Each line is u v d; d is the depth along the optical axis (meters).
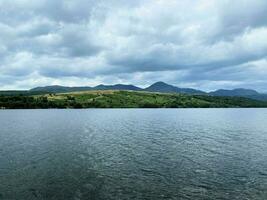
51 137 85.38
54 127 117.81
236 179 41.34
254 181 40.44
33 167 47.47
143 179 41.22
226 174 43.97
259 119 175.12
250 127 121.56
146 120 162.00
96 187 37.47
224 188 37.47
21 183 38.75
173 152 61.50
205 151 62.75
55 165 48.97
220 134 95.06
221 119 173.50
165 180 40.81
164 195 34.81
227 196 34.59
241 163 51.06
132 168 47.44
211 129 112.31
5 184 38.22
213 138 84.69
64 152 60.81
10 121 149.25
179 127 120.56
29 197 33.56
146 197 34.09
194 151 62.69
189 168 47.59
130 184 38.88
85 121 151.88
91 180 40.44
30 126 121.81
